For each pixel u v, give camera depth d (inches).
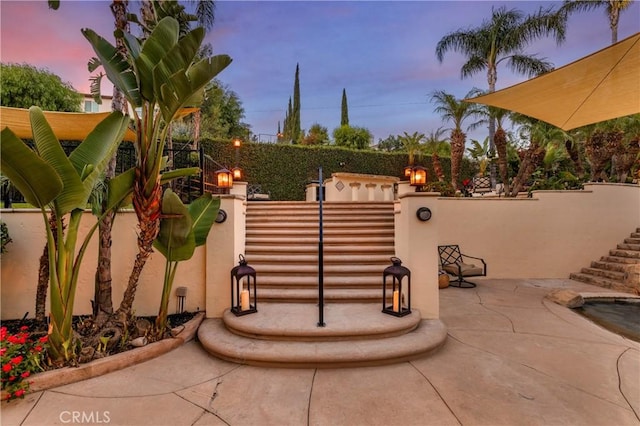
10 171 98.3
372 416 96.6
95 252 176.9
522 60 442.0
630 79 164.4
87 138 126.0
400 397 106.6
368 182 452.4
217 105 735.7
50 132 107.8
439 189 363.9
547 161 431.5
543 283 288.5
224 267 175.0
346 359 126.9
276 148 532.7
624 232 317.7
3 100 458.0
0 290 169.6
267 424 93.1
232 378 119.4
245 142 516.1
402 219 187.2
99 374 119.1
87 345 130.1
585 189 318.7
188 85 115.9
